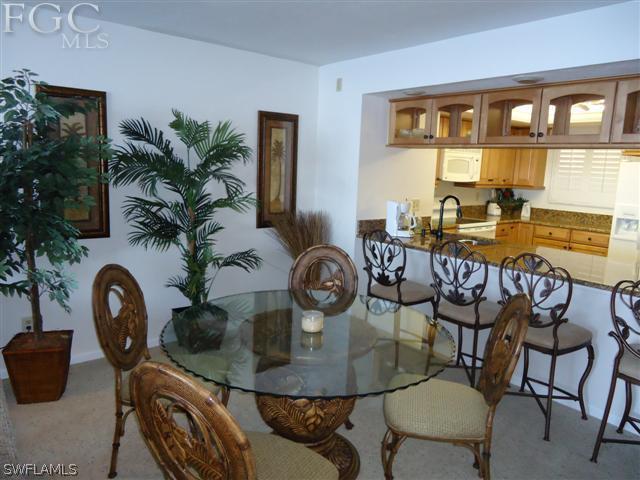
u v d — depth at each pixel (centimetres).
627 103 292
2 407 212
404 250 337
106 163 331
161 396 123
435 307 327
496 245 407
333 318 256
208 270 405
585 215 605
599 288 282
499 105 365
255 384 180
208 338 221
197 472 134
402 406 204
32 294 282
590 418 294
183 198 342
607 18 260
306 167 460
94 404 287
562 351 265
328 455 232
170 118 367
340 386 181
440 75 347
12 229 251
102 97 330
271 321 247
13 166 244
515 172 647
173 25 332
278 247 445
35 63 305
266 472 162
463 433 193
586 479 234
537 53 291
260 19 310
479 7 269
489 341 212
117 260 354
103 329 206
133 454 240
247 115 409
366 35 337
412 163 469
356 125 423
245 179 415
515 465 244
